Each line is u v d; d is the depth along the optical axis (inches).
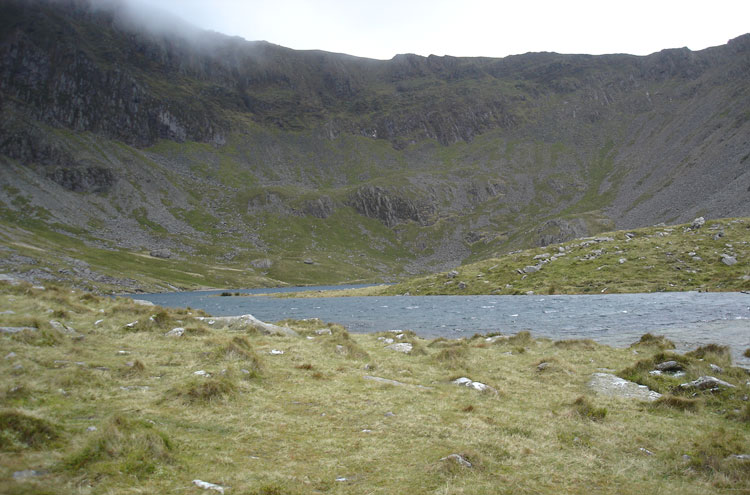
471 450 456.8
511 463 446.9
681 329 1695.4
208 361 772.0
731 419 604.7
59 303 1250.0
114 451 370.6
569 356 1075.9
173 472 367.2
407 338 1289.4
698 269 3961.6
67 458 351.9
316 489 368.2
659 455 482.0
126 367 680.4
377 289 5920.3
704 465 446.0
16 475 315.6
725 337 1440.7
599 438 531.5
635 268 4281.5
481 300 3759.8
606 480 419.8
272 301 5388.8
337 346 1031.0
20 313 1018.7
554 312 2536.9
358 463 427.8
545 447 498.0
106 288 7170.3
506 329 1955.0
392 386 727.1
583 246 5300.2
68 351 738.2
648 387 768.9
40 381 550.9
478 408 631.8
